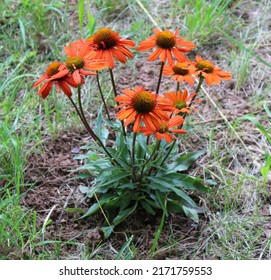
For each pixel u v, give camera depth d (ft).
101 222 3.89
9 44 5.05
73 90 4.71
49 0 5.45
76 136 4.42
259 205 3.96
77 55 3.49
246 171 4.15
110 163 3.95
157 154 3.89
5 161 4.17
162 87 4.75
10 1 5.37
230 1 5.39
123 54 3.60
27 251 3.71
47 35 5.17
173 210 3.88
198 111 4.57
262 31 5.12
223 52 5.00
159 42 3.67
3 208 3.88
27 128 4.45
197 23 5.15
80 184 4.11
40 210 3.95
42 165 4.22
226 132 4.39
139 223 3.88
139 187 3.86
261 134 4.38
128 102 3.43
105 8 5.19
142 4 5.38
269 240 3.75
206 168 4.15
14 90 4.48
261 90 4.66
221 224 3.84
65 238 3.81
